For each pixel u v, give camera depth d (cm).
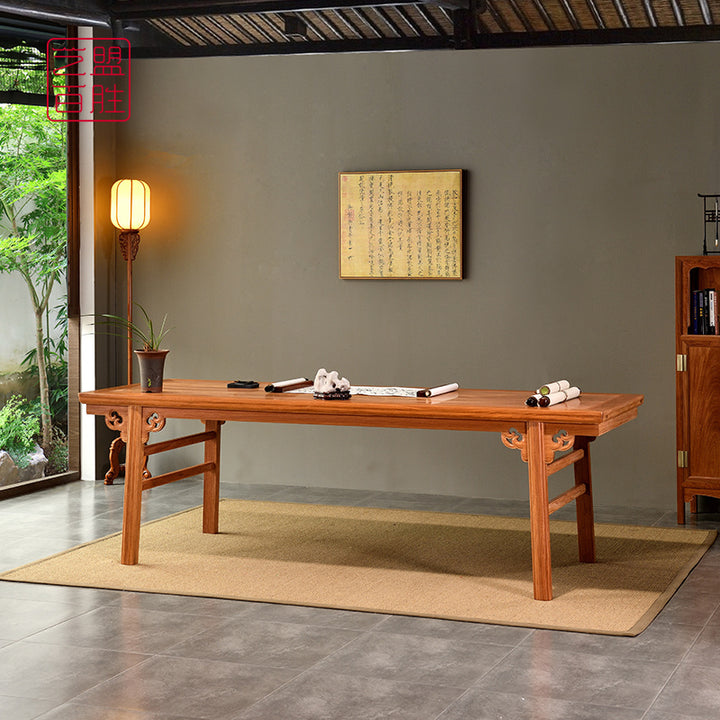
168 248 692
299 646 361
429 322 646
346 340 662
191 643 364
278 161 670
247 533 536
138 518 471
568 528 553
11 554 491
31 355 655
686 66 593
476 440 639
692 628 381
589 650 356
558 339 622
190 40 511
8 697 313
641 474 611
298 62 662
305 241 667
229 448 687
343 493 650
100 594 425
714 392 560
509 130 625
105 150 684
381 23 497
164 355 480
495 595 424
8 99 634
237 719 297
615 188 607
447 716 298
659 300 603
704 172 592
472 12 481
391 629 380
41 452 664
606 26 487
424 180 637
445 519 574
